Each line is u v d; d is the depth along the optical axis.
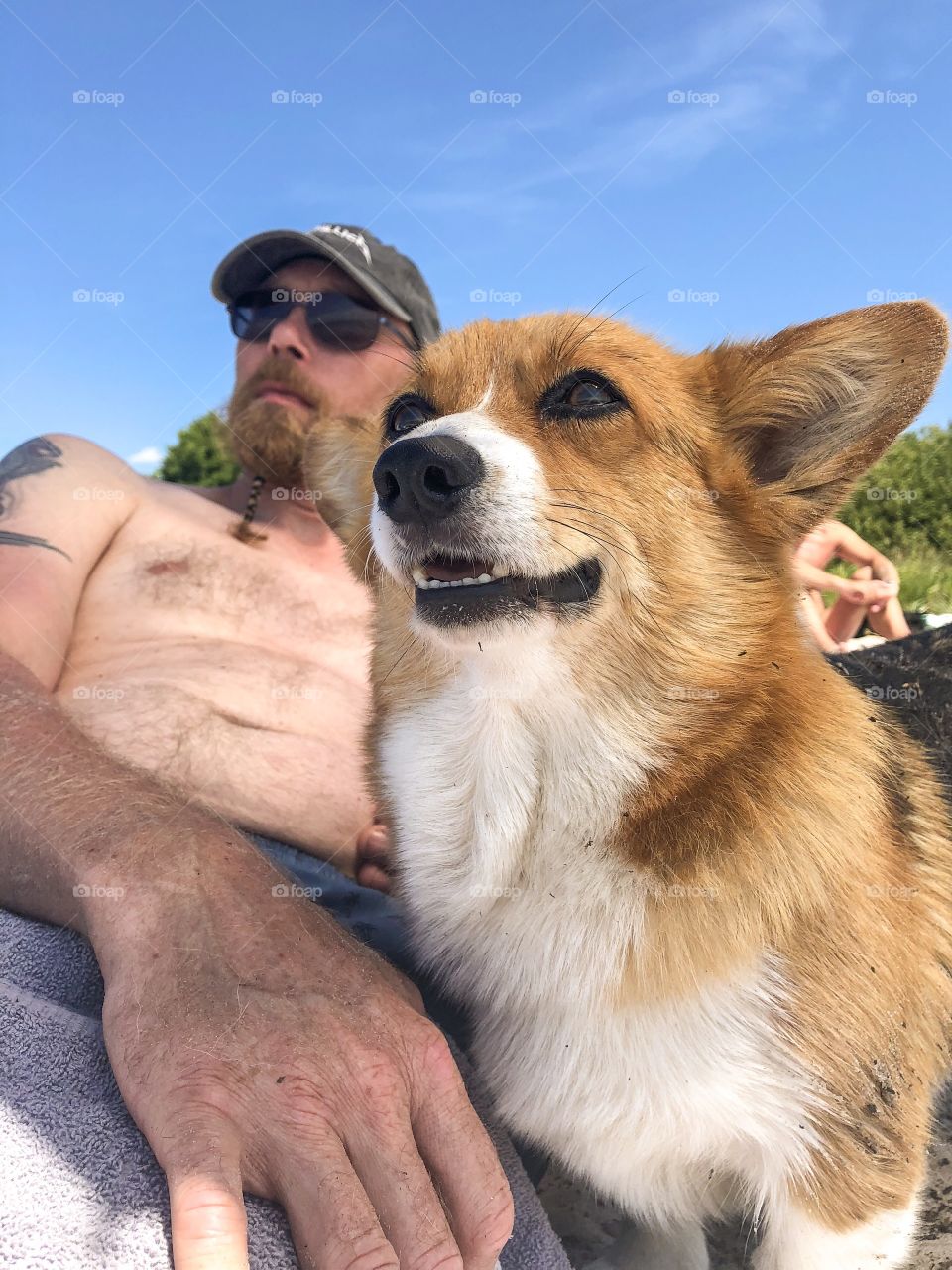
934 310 0.42
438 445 0.40
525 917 0.41
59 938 0.41
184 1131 0.32
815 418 0.45
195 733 0.55
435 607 0.41
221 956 0.37
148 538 0.64
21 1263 0.29
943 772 0.54
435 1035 0.37
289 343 0.71
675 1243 0.45
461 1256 0.33
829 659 0.64
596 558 0.42
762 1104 0.39
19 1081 0.34
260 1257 0.31
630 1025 0.39
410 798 0.45
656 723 0.41
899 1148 0.40
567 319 0.49
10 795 0.43
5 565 0.58
